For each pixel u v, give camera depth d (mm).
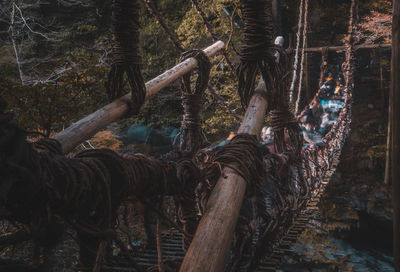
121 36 1840
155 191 1029
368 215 11078
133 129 13039
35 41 12867
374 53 15102
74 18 15805
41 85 4449
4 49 11516
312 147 3920
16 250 1943
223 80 11383
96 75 4965
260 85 2250
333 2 16969
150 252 2297
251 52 1933
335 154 5957
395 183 3381
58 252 2193
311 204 3436
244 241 1564
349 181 12414
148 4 3254
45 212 682
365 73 16188
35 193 641
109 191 802
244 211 1958
